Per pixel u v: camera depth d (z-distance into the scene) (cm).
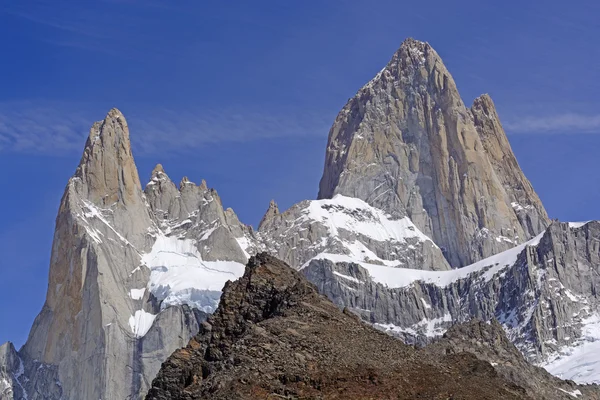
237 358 12544
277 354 12600
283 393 11944
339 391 12156
